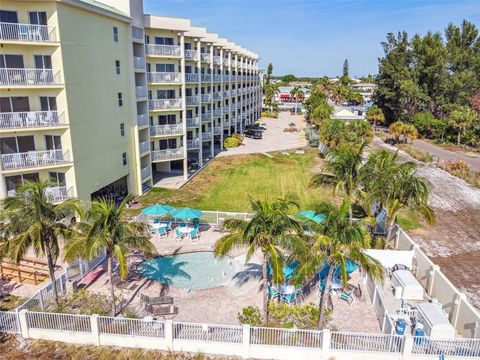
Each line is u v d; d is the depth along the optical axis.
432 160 50.22
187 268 22.00
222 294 19.25
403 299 18.41
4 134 23.33
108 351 14.95
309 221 15.45
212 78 49.03
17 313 15.41
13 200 15.60
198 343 14.95
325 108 65.31
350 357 14.61
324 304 15.30
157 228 25.97
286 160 50.84
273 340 14.75
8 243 15.30
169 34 37.59
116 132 30.77
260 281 20.53
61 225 16.19
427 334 15.93
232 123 63.88
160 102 36.50
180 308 17.95
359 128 47.25
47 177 25.44
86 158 26.70
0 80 22.28
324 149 52.34
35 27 22.70
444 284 18.34
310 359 14.72
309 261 14.47
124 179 34.09
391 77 80.12
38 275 20.17
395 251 21.31
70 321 15.29
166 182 39.53
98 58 27.47
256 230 14.74
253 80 83.50
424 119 68.00
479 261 23.47
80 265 20.05
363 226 15.79
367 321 17.20
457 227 28.89
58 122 24.22
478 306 18.62
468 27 77.62
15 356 14.59
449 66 76.81
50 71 23.39
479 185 39.56
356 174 22.77
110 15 28.03
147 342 15.12
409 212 31.36
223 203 33.69
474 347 14.27
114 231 15.48
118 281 20.14
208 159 50.53
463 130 61.97
